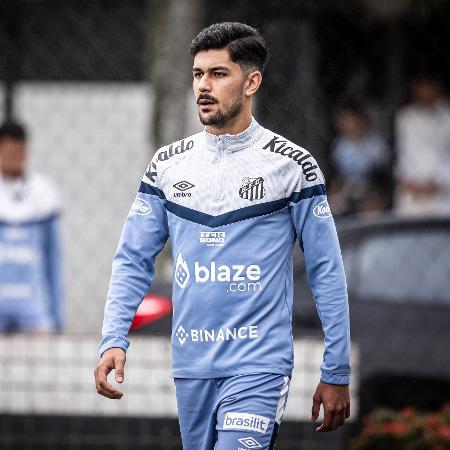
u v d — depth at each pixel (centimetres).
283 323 1520
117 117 3572
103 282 3534
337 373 1527
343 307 1533
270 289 1512
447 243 2598
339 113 3369
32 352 2567
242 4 3322
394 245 2608
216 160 1530
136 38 3644
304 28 3347
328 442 2436
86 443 2539
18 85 3553
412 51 3372
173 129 3031
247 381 1492
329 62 3378
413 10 3177
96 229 3544
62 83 3591
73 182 3572
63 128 3581
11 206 3019
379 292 2577
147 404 2500
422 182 3444
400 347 2525
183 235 1533
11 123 3042
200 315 1517
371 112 3425
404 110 3434
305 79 3297
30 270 3031
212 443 1541
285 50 3300
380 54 3394
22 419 2561
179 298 1535
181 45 3030
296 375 2431
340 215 3406
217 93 1514
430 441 2094
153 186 1562
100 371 1512
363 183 3425
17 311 3028
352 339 2538
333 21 3381
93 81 3606
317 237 1533
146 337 2495
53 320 3053
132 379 2502
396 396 2519
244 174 1521
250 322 1506
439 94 3425
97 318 3494
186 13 3034
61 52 3634
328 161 3375
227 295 1509
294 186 1523
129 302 1547
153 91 3050
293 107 3269
